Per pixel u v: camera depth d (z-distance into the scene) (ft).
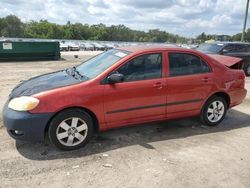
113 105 16.29
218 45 45.93
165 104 17.90
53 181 13.01
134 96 16.75
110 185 12.84
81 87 15.51
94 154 15.62
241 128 20.45
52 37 371.56
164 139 17.94
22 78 38.63
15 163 14.43
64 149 15.74
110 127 16.71
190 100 18.81
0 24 368.89
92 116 16.21
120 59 16.81
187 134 18.90
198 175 13.85
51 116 14.90
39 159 14.89
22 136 14.88
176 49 18.38
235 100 20.99
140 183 13.05
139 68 17.06
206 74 19.26
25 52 62.85
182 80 18.22
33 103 14.62
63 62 62.23
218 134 19.13
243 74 21.43
